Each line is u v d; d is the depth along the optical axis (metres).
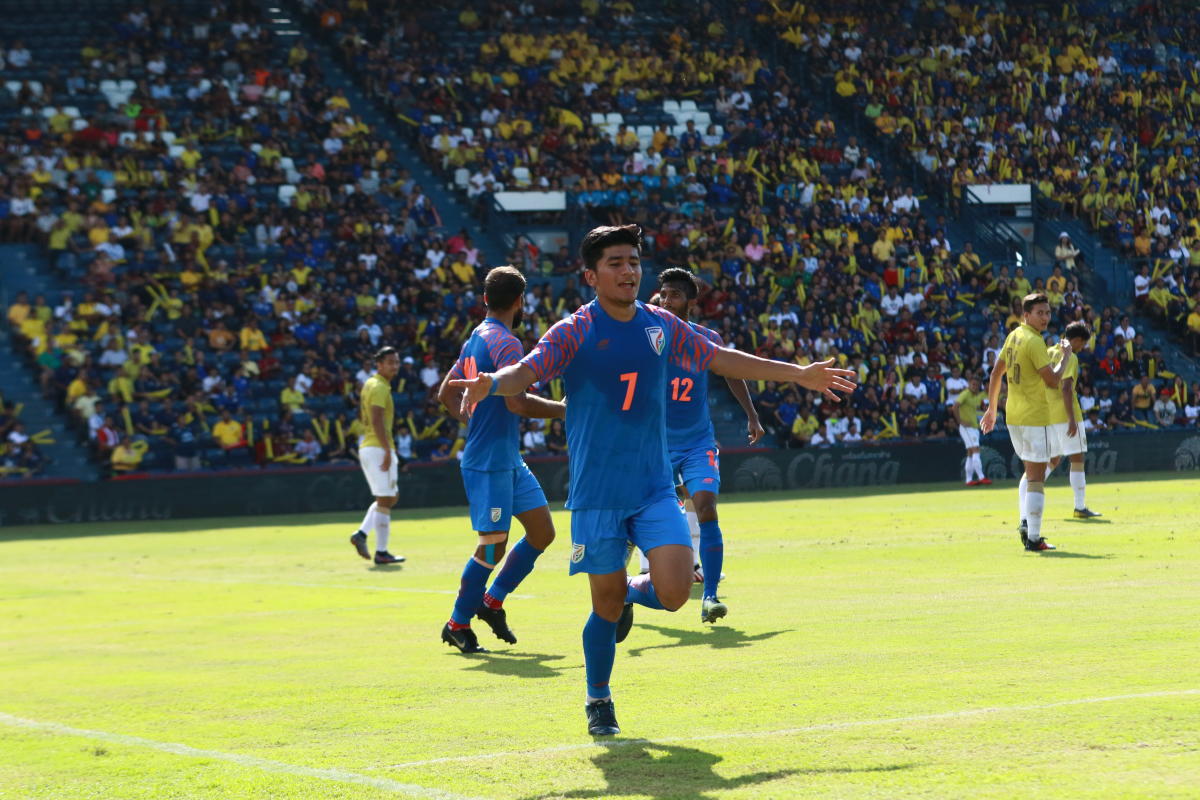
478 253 81.94
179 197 80.88
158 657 21.42
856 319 82.69
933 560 32.09
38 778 13.32
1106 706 14.57
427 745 14.16
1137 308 92.50
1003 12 112.75
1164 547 33.03
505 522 20.98
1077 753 12.59
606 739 14.11
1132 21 115.06
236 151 86.56
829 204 92.56
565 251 84.06
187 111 87.75
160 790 12.63
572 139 93.00
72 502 62.88
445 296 79.06
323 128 89.31
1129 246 96.44
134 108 84.56
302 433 70.88
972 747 12.99
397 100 94.06
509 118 94.19
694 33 106.75
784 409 76.38
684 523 14.41
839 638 20.41
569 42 101.44
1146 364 86.31
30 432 68.94
